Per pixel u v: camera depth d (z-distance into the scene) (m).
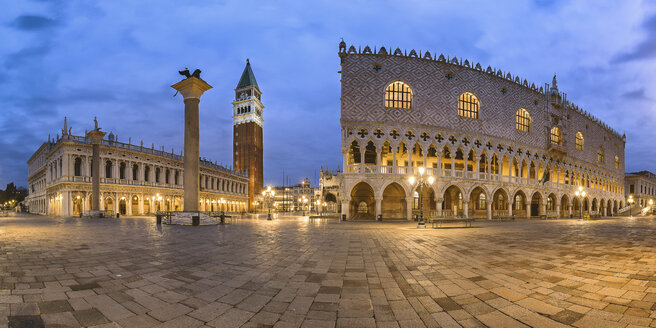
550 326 5.20
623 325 5.20
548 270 9.33
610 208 71.75
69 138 60.50
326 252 12.91
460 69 44.41
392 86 41.38
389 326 5.24
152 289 7.39
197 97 32.50
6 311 5.82
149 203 71.12
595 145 65.88
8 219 45.09
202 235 20.02
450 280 8.23
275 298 6.74
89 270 9.37
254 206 122.31
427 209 44.00
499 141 46.41
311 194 158.00
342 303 6.42
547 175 53.50
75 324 5.26
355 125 39.50
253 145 124.75
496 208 49.78
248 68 132.88
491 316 5.66
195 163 31.95
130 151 67.38
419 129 40.88
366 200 44.34
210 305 6.29
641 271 9.12
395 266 10.02
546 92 53.97
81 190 59.88
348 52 40.75
